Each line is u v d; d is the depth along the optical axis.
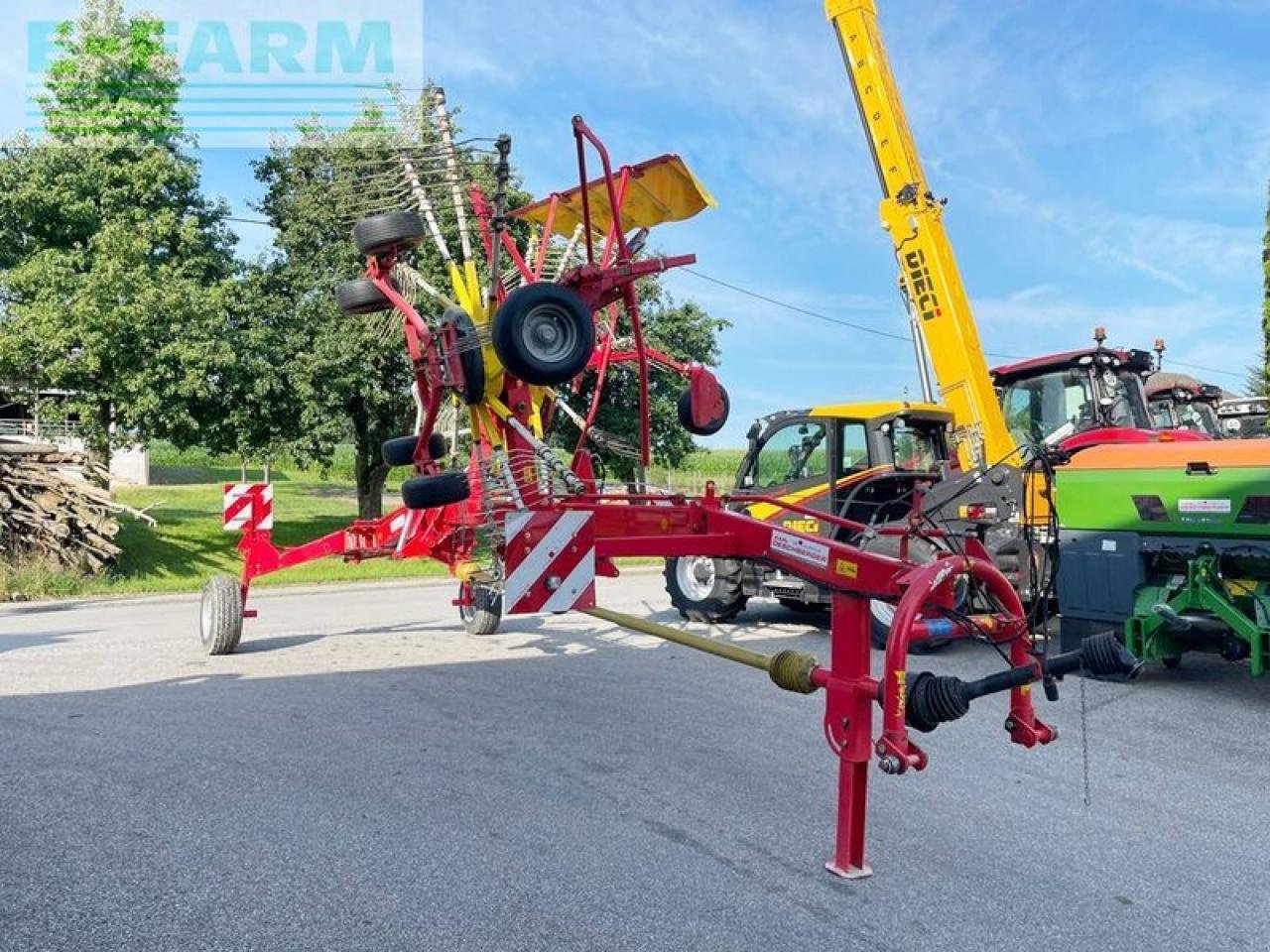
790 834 4.09
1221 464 6.46
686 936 3.19
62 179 18.83
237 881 3.61
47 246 19.22
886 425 9.44
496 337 4.70
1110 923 3.33
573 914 3.34
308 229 20.06
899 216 9.69
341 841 3.99
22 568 14.44
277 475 49.44
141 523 20.84
